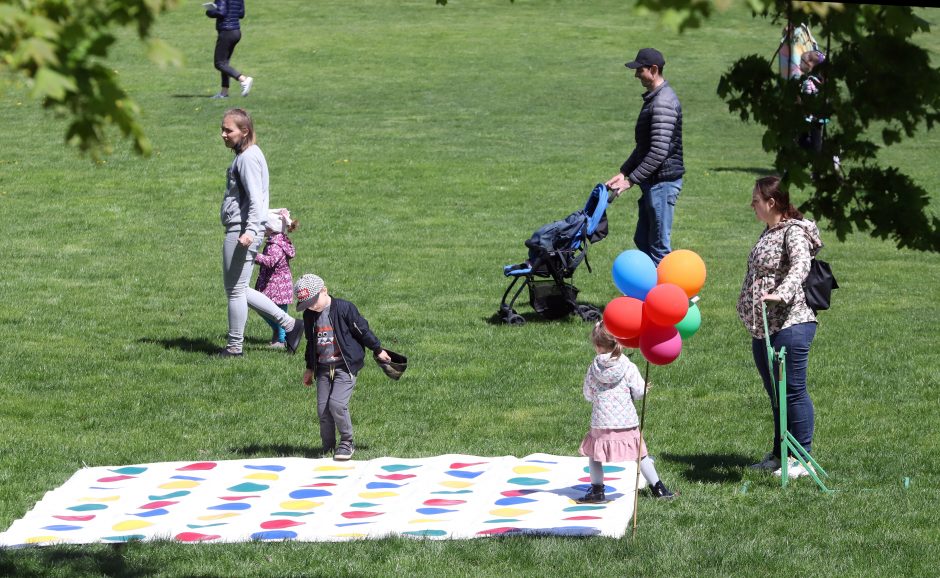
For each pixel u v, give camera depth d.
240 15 56.09
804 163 8.70
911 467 15.90
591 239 25.28
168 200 38.47
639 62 23.95
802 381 15.33
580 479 15.48
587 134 51.19
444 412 19.12
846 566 12.27
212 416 18.89
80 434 17.84
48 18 6.22
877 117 8.28
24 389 20.09
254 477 15.68
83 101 6.30
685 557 12.48
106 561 12.50
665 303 12.88
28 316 25.25
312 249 32.47
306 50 71.56
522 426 18.39
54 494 14.90
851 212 8.97
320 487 15.20
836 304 27.08
